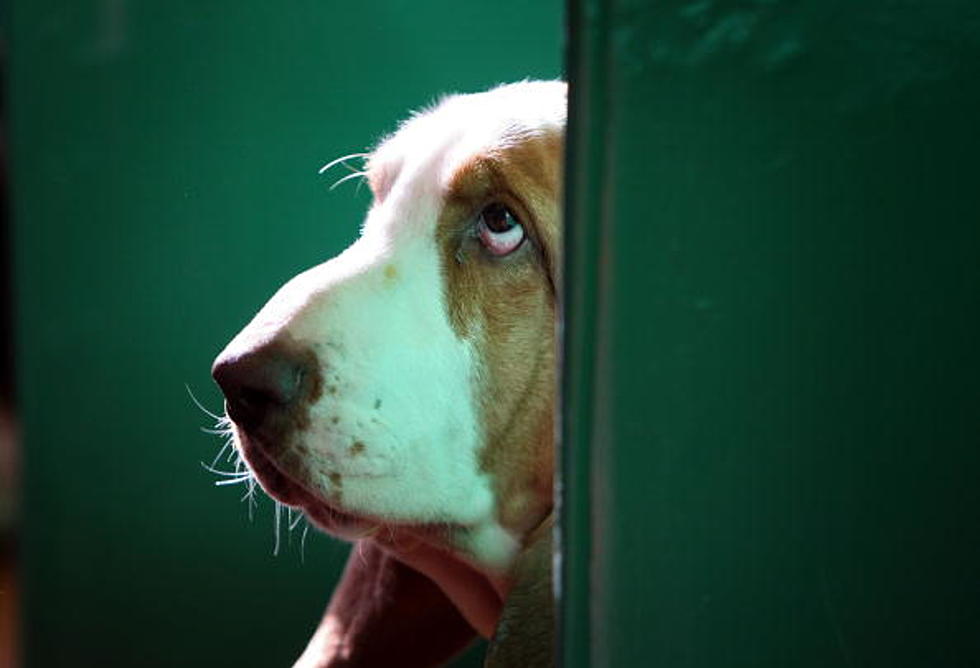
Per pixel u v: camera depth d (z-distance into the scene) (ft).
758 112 8.14
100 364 18.35
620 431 8.31
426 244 14.20
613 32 7.97
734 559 8.54
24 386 17.58
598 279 8.15
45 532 18.12
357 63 19.52
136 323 18.54
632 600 8.46
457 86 19.94
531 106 14.38
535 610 12.71
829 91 8.17
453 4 19.76
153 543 19.76
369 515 13.99
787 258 8.25
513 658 12.60
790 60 8.12
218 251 19.10
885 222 8.30
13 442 17.65
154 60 17.69
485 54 19.97
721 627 8.57
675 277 8.20
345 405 13.58
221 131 18.74
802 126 8.17
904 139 8.25
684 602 8.52
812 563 8.57
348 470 13.67
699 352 8.30
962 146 8.29
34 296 17.21
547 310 14.06
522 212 13.93
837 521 8.56
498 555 14.57
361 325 13.75
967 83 8.25
